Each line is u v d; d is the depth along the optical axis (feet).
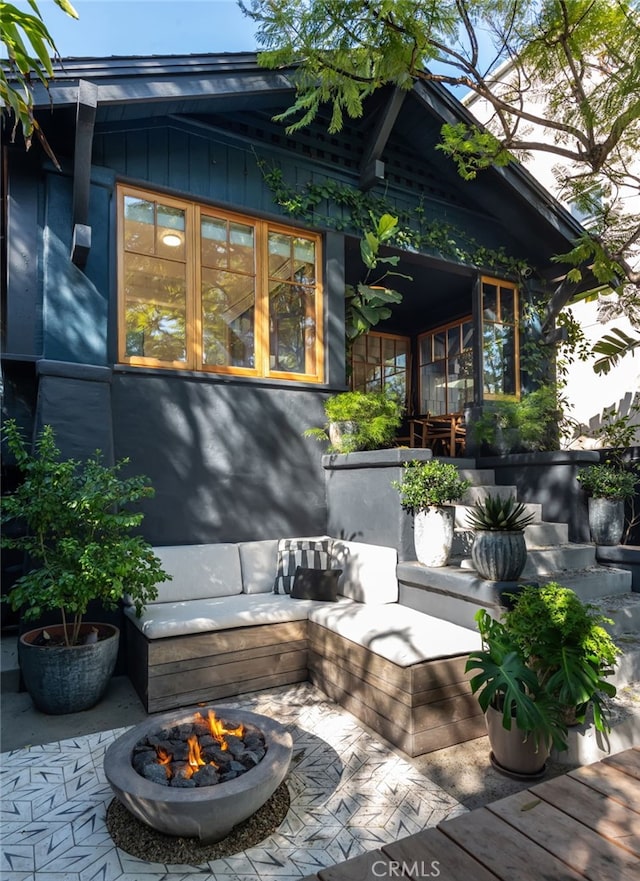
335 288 15.89
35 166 12.35
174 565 11.83
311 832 6.27
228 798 5.55
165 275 13.50
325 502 15.11
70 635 10.27
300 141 15.49
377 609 10.83
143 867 5.75
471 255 18.58
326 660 10.27
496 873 4.92
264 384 14.40
